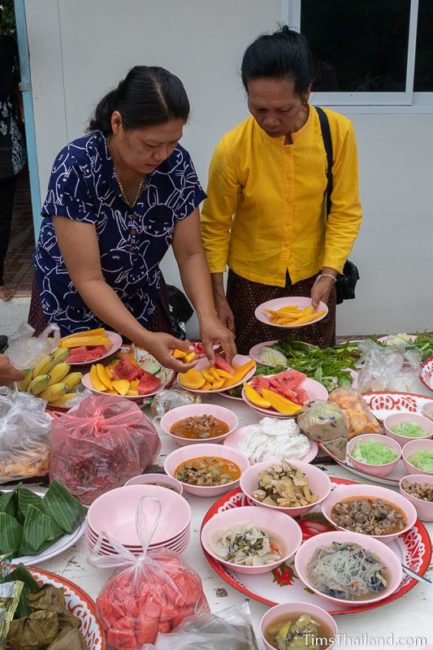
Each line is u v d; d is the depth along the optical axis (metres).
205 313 2.10
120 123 1.78
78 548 1.40
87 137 1.94
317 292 2.40
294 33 2.04
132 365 2.01
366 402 1.94
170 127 1.74
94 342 2.13
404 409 1.93
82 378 1.99
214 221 2.49
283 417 1.81
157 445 1.64
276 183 2.38
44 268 2.28
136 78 1.73
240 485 1.49
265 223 2.48
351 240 2.51
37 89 3.95
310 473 1.54
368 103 4.18
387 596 1.21
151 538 1.29
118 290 2.22
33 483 1.62
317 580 1.26
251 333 2.69
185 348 1.93
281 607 1.17
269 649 1.11
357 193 2.51
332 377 2.04
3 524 1.35
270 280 2.58
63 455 1.54
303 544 1.32
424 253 4.52
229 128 4.12
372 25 4.04
